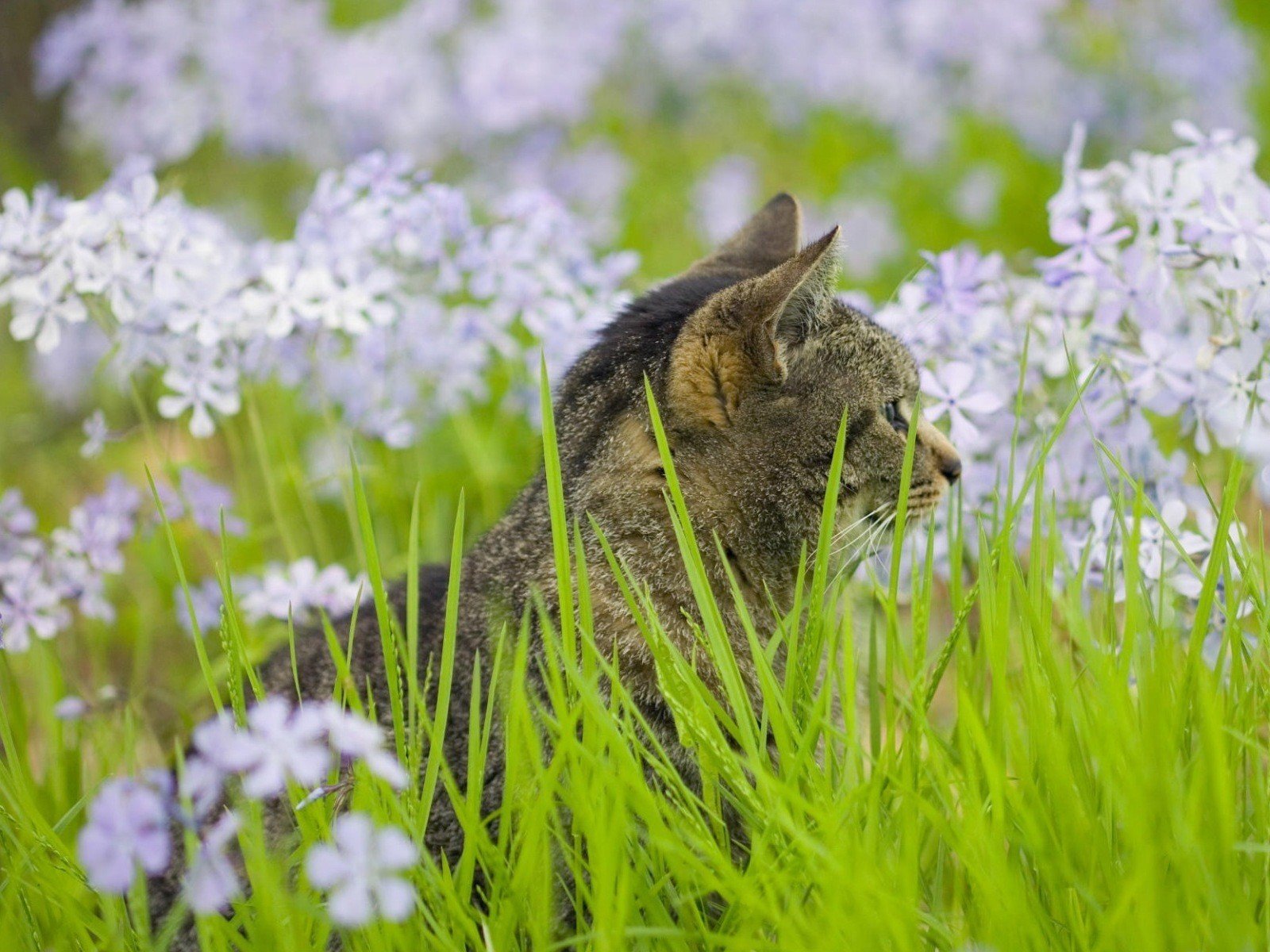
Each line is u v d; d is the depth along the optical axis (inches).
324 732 149.3
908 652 182.1
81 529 197.9
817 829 118.0
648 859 118.9
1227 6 436.1
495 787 143.6
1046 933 108.7
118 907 121.5
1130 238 201.0
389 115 339.6
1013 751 120.1
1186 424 173.2
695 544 130.7
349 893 84.9
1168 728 112.0
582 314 223.3
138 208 183.9
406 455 258.1
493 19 365.1
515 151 352.2
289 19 348.8
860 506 169.8
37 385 335.0
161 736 204.4
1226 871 101.6
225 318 185.8
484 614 157.2
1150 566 155.5
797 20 366.9
